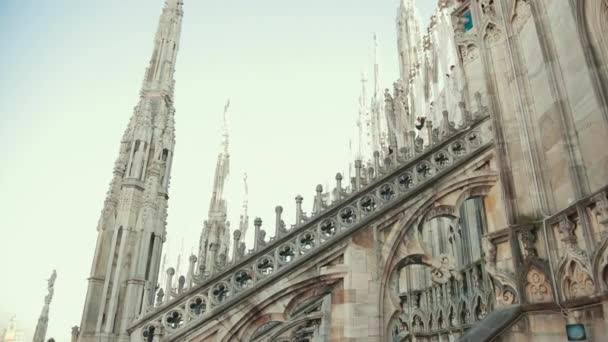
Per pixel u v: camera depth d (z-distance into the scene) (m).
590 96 7.16
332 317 10.34
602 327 6.37
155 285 10.36
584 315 6.73
